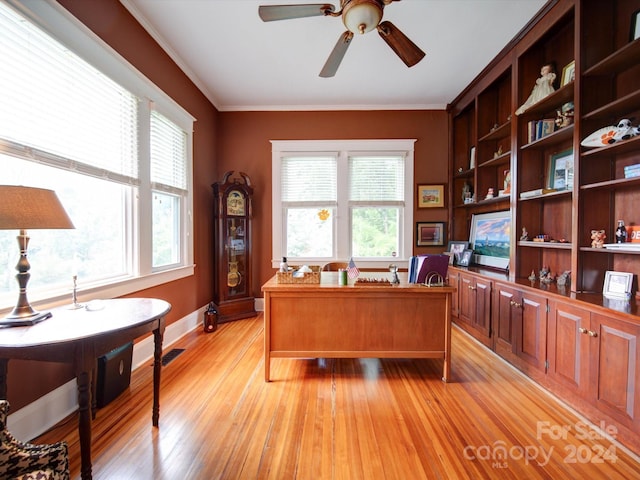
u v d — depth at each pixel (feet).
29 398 4.82
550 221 7.93
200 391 6.36
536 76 8.18
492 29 7.89
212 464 4.34
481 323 8.98
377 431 5.08
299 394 6.25
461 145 12.42
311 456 4.51
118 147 6.87
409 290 6.70
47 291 5.37
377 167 12.81
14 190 3.67
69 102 5.57
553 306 6.17
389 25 5.49
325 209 12.89
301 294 6.86
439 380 6.87
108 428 5.10
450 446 4.73
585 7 6.07
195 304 10.70
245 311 11.83
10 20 4.53
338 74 10.10
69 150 5.60
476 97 10.50
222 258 11.24
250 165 12.76
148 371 7.26
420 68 9.77
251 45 8.57
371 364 7.77
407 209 12.76
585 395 5.39
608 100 6.10
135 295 7.39
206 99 11.48
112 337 3.99
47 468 2.86
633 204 5.83
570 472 4.24
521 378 6.92
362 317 6.91
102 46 6.13
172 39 8.31
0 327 3.93
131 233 7.45
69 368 5.51
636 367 4.49
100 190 6.63
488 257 10.58
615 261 6.17
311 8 5.22
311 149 12.68
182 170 9.85
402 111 12.71
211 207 12.03
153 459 4.43
